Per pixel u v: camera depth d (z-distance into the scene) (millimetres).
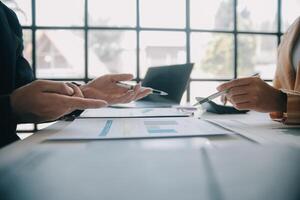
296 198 164
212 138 378
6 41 661
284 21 2570
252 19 2543
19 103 452
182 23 2426
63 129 444
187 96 2359
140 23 2383
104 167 218
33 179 193
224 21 2504
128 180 190
